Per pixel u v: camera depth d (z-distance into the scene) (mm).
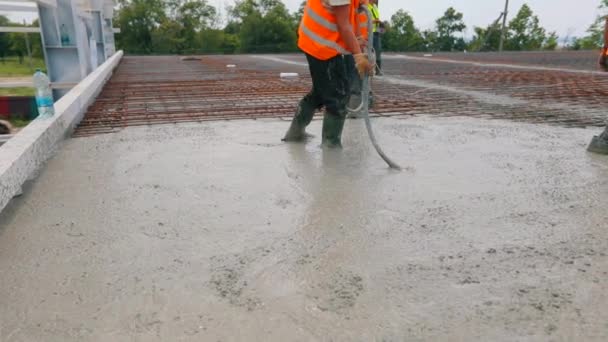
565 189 2320
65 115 3330
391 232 1833
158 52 37062
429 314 1304
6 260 1624
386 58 13578
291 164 2748
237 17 40781
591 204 2117
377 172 2600
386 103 4938
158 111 4473
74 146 3174
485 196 2223
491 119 4109
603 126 3820
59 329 1256
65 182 2441
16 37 23078
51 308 1349
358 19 2910
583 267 1550
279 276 1508
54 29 6566
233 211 2049
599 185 2381
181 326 1265
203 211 2051
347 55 2951
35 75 2975
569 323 1262
